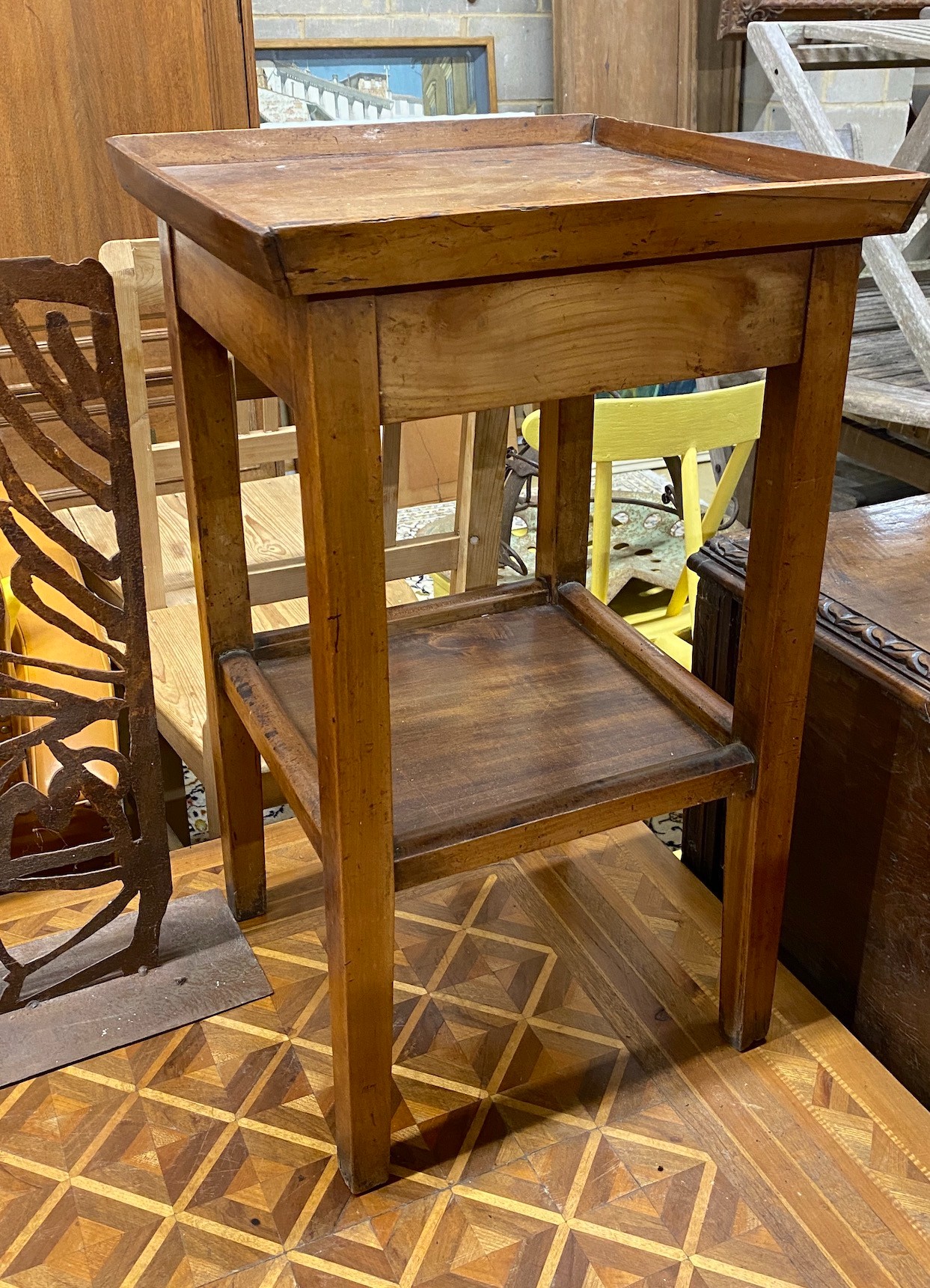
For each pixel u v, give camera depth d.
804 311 1.03
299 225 0.77
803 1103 1.31
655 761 1.24
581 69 3.42
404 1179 1.23
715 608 1.54
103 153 2.56
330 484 0.89
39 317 2.60
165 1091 1.32
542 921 1.57
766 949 1.32
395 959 1.51
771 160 1.15
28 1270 1.13
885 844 1.35
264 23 3.22
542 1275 1.13
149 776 1.35
